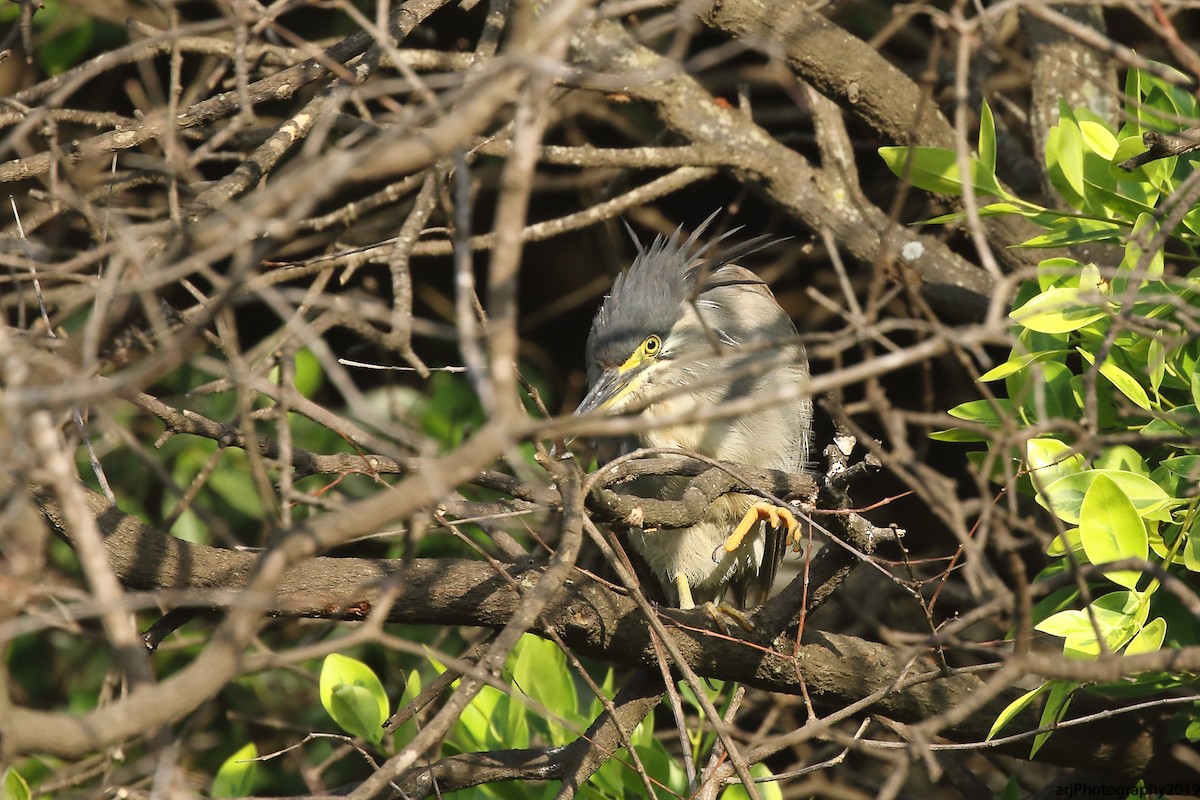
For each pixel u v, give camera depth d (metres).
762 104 11.25
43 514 5.65
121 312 4.64
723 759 5.99
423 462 3.99
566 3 3.48
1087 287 5.68
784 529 8.17
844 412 5.14
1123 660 4.00
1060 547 5.71
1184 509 5.79
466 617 6.04
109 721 3.51
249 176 5.74
